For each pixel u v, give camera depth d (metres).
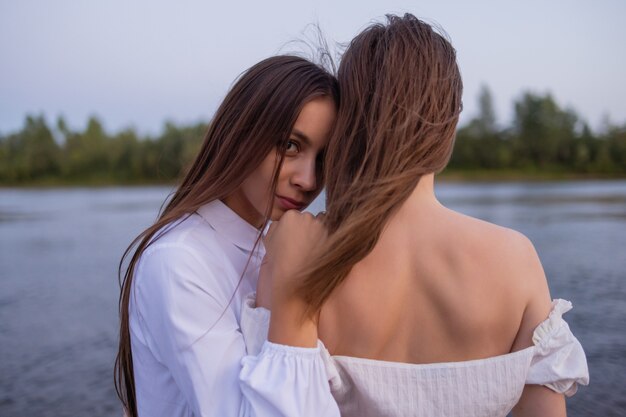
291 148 1.17
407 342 1.00
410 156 0.95
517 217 18.75
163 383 1.23
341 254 0.94
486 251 0.97
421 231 1.00
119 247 14.02
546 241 12.79
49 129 74.38
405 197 0.96
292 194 1.18
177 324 1.12
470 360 0.97
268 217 1.19
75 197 43.97
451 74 1.00
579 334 5.72
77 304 8.01
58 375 5.14
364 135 1.00
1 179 72.50
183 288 1.14
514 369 0.95
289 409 0.95
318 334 1.04
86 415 4.30
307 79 1.15
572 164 66.81
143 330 1.23
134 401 1.42
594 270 9.17
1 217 24.72
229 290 1.24
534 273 0.98
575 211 20.91
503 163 67.69
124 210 27.72
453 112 1.00
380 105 0.96
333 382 1.03
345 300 1.02
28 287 9.31
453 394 0.97
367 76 1.01
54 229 18.78
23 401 4.54
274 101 1.15
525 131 68.56
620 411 3.92
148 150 71.19
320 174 1.20
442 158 0.98
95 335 6.44
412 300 1.00
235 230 1.33
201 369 1.09
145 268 1.20
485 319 0.96
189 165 1.47
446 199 29.61
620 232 14.08
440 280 0.98
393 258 1.00
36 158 72.75
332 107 1.15
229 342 1.12
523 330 0.98
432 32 1.02
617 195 31.91
